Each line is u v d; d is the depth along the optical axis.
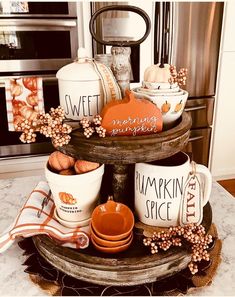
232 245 0.67
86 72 0.58
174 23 1.84
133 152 0.55
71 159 0.61
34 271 0.59
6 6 1.60
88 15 1.76
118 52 0.62
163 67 0.64
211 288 0.56
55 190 0.60
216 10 1.89
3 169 1.95
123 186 0.66
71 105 0.60
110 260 0.54
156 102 0.60
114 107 0.56
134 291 0.55
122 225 0.61
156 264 0.54
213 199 0.86
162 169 0.58
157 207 0.61
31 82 1.54
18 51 1.72
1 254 0.66
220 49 2.00
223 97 2.13
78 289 0.55
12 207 0.83
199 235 0.58
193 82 2.03
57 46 1.76
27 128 0.55
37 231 0.61
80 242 0.58
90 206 0.63
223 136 2.25
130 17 1.78
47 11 1.68
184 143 0.61
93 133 0.58
